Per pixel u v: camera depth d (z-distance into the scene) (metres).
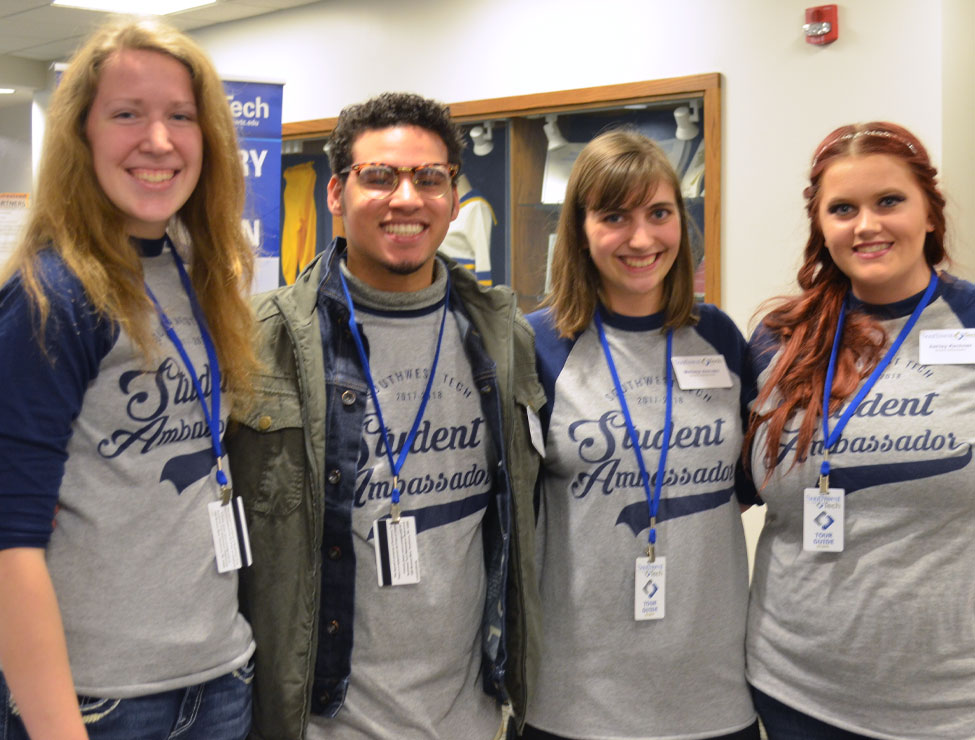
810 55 3.71
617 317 2.02
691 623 1.91
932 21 3.43
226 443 1.71
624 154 1.93
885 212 1.83
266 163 3.17
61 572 1.42
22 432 1.32
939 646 1.75
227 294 1.62
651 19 4.09
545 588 1.97
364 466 1.75
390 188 1.75
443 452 1.80
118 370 1.45
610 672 1.90
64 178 1.43
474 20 4.63
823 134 3.71
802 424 1.88
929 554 1.77
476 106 4.55
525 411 1.88
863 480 1.82
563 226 2.03
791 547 1.92
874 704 1.80
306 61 5.30
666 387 1.99
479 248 4.66
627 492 1.92
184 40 1.51
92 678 1.42
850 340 1.90
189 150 1.51
